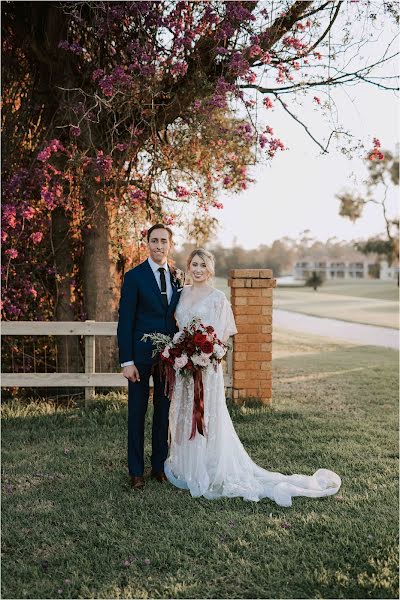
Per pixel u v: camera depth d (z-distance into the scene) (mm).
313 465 4875
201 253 4562
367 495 4168
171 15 6246
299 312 27047
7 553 3387
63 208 7445
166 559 3305
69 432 5758
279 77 6297
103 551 3408
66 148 6984
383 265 81938
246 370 6840
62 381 6602
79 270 7820
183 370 4359
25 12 7074
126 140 7086
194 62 6496
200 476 4289
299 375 9430
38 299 7691
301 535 3600
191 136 6719
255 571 3158
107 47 6898
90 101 6945
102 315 7504
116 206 7039
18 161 7480
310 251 96438
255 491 4242
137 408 4422
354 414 6668
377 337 16250
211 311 4555
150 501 4113
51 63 7070
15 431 5754
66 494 4188
